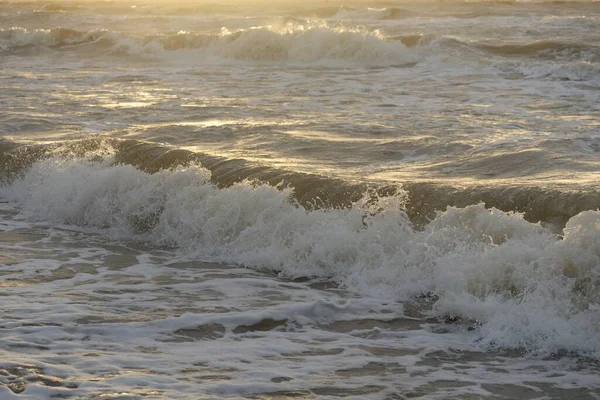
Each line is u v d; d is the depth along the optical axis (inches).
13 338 565.3
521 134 1273.4
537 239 679.1
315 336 592.7
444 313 634.8
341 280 724.0
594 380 509.4
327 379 505.0
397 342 580.1
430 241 722.8
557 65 2295.8
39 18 4872.0
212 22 4355.3
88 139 1168.2
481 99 1775.3
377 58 2746.1
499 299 627.5
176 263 797.9
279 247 792.3
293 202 863.1
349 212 805.9
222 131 1347.2
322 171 1018.1
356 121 1446.9
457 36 3481.8
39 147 1168.2
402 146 1179.3
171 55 3058.6
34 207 1027.9
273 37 2903.5
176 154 1041.5
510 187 811.4
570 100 1740.9
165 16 4933.6
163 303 663.1
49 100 1829.5
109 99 1843.0
